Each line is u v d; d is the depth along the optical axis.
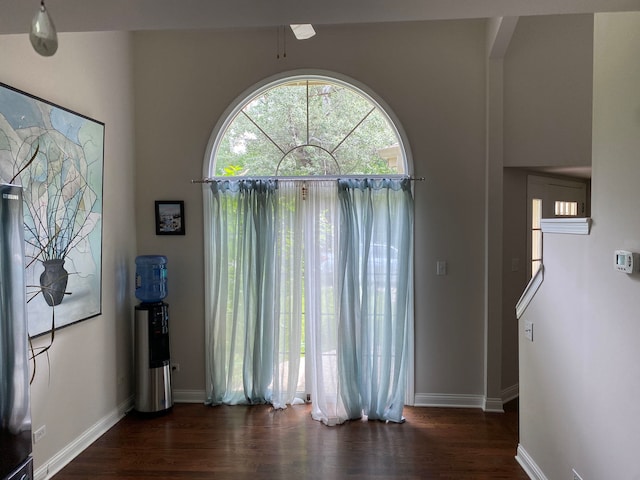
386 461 2.93
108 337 3.46
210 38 3.83
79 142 3.02
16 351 1.79
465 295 3.78
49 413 2.78
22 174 2.49
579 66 3.64
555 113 3.67
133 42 3.86
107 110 3.44
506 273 3.85
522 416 2.89
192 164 3.87
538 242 4.18
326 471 2.82
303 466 2.88
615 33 1.92
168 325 3.79
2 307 1.71
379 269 3.67
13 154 2.42
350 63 3.78
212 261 3.85
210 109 3.85
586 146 3.66
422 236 3.79
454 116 3.74
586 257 2.13
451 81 3.74
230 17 2.03
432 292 3.79
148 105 3.88
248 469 2.84
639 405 1.73
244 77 3.83
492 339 3.70
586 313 2.12
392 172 3.84
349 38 3.77
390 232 3.64
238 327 3.84
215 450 3.09
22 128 2.49
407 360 3.77
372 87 3.77
